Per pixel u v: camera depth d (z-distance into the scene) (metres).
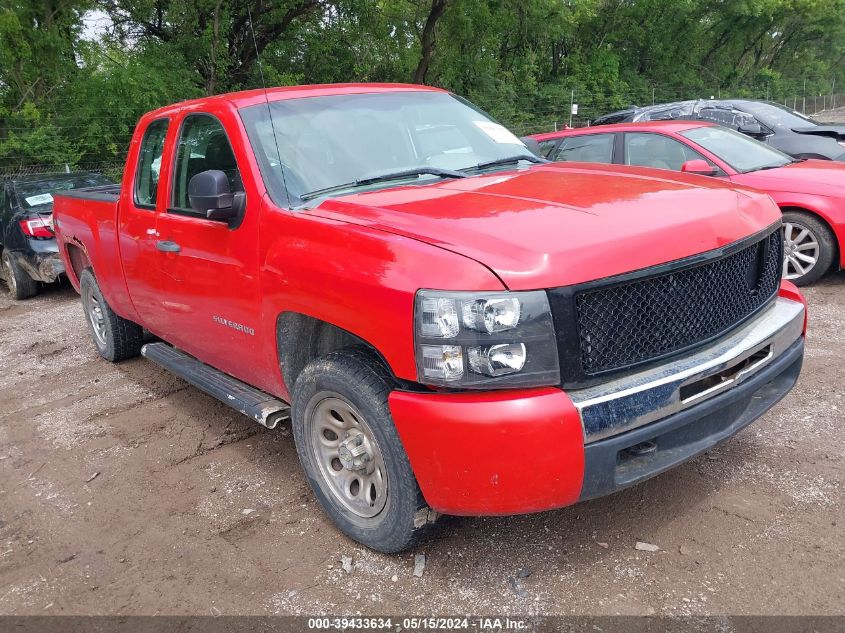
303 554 3.14
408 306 2.54
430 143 3.98
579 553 2.97
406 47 25.61
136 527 3.50
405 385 2.71
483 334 2.43
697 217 2.85
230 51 21.39
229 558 3.16
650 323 2.66
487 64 29.50
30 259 9.22
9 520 3.70
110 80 17.84
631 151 7.55
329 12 23.19
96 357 6.51
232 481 3.89
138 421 4.88
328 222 3.00
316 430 3.20
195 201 3.44
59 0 17.95
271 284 3.23
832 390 4.34
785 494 3.24
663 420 2.63
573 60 35.25
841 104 56.16
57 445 4.60
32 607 2.94
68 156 17.14
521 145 4.33
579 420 2.46
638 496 3.35
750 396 3.01
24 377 6.14
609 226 2.67
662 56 40.19
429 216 2.87
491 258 2.49
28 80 17.78
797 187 6.54
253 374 3.80
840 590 2.59
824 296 6.37
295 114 3.79
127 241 4.70
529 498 2.49
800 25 48.62
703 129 7.47
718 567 2.78
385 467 2.83
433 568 2.95
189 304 4.08
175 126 4.21
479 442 2.45
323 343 3.32
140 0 19.08
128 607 2.88
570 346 2.47
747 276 3.11
